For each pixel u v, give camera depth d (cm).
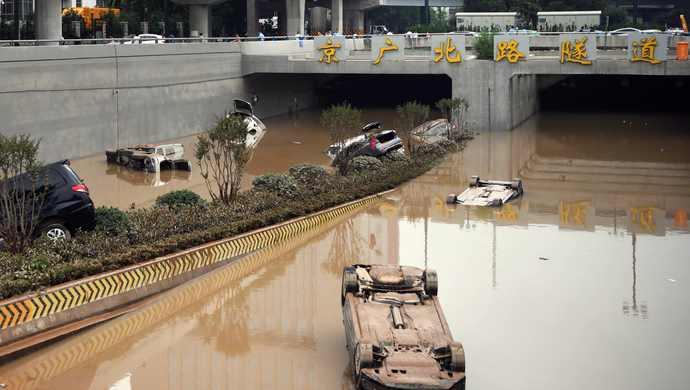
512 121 4738
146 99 4006
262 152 3881
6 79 3014
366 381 1019
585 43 4316
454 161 3628
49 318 1334
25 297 1317
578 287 1691
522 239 2128
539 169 3397
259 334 1398
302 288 1677
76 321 1380
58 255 1538
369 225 2298
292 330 1420
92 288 1439
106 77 3659
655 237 2156
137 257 1605
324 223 2308
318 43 4831
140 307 1525
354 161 3056
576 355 1302
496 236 2161
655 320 1483
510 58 4491
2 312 1263
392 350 1070
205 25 6738
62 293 1375
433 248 2025
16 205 1644
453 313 1508
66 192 1761
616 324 1458
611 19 9550
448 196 2625
